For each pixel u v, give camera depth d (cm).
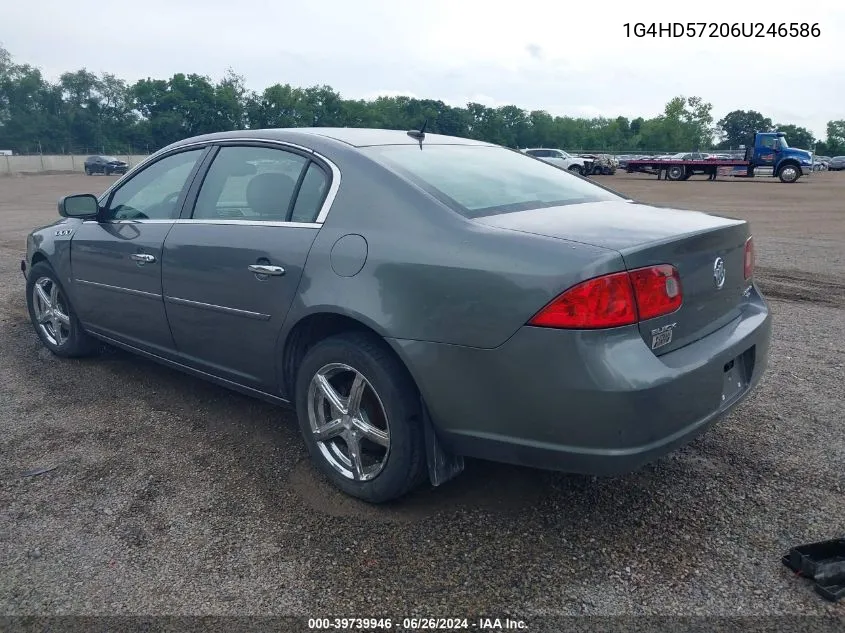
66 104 9506
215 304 354
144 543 277
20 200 2312
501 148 408
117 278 422
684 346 265
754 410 398
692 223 288
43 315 510
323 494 312
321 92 9688
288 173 339
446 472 288
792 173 3366
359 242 292
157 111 9369
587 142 11025
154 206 410
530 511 295
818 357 495
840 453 343
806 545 255
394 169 306
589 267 238
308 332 326
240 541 277
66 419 396
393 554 268
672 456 342
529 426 252
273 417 398
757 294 337
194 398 427
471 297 256
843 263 900
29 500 309
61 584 253
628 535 277
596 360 236
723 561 260
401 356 273
